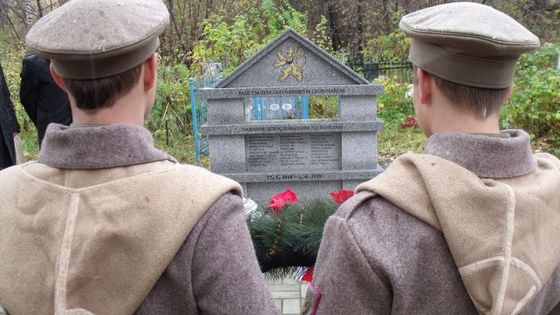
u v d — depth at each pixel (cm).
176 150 813
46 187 106
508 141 108
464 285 103
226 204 107
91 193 103
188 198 103
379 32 1577
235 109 494
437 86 113
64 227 101
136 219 99
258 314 104
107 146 105
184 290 102
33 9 1495
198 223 103
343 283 108
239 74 487
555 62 955
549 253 105
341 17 1683
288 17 1182
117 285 98
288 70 483
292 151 506
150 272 97
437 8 118
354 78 486
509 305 98
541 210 106
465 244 100
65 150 107
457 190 104
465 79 109
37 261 101
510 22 112
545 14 1582
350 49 1680
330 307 109
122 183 103
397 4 1582
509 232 101
